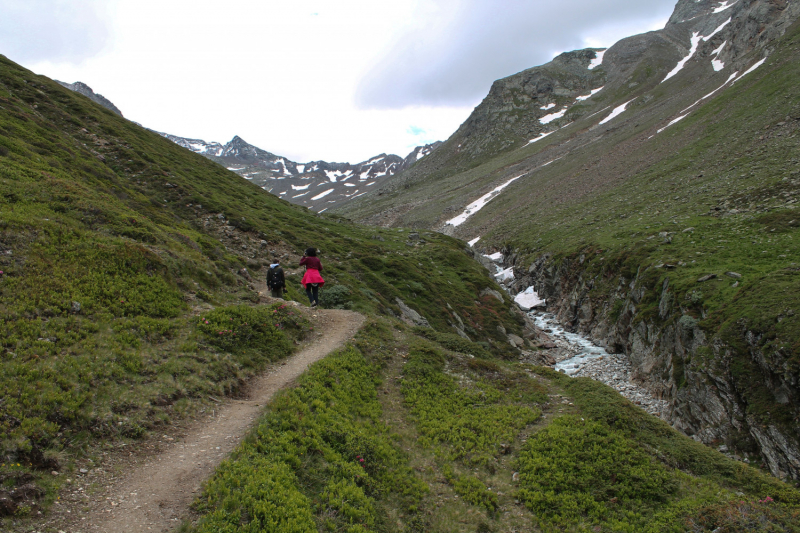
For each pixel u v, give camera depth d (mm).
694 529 9539
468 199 128500
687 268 33281
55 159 26234
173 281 16156
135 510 6727
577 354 38594
